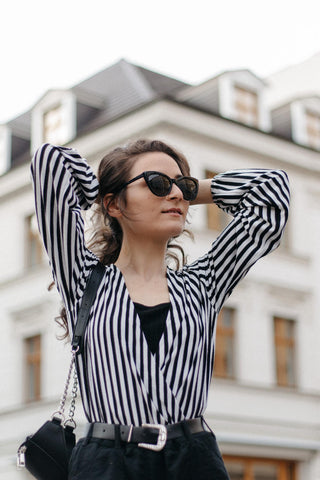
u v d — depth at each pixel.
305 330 18.94
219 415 17.11
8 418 18.77
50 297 18.64
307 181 20.03
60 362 18.03
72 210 2.28
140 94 21.14
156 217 2.27
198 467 2.07
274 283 18.62
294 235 19.45
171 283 2.29
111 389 2.11
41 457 2.20
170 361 2.13
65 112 21.00
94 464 2.07
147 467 2.05
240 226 2.44
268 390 17.94
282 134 21.44
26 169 19.92
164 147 2.40
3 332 19.50
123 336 2.14
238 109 20.17
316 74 25.53
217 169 18.52
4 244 20.16
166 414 2.09
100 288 2.25
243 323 17.97
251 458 17.48
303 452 18.19
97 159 19.05
